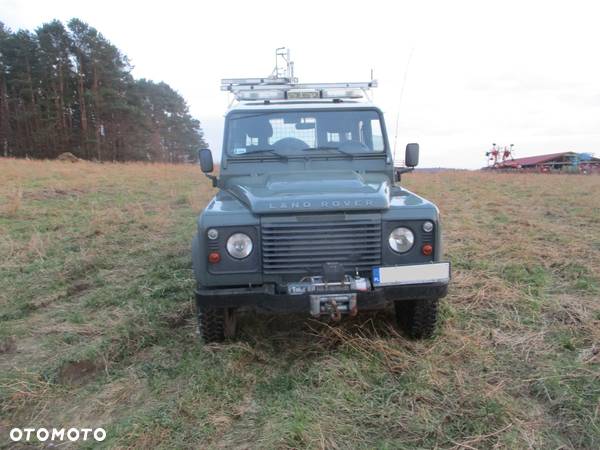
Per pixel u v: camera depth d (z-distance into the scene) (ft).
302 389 11.12
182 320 15.38
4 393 11.29
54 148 139.85
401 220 11.71
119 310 16.20
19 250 23.44
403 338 13.41
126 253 23.35
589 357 12.19
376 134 15.61
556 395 10.55
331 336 13.48
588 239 23.56
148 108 179.11
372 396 10.80
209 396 10.96
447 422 9.90
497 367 11.87
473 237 23.97
